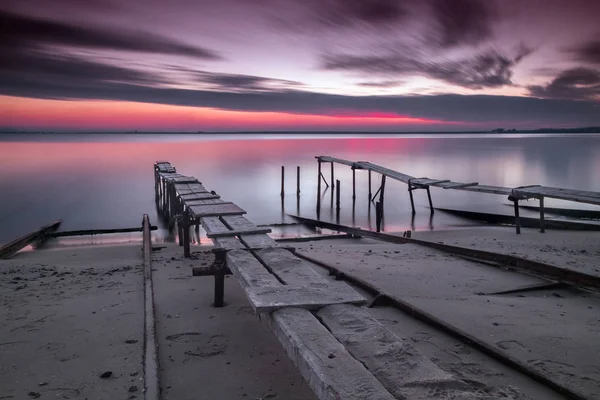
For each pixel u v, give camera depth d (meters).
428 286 6.59
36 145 97.56
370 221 20.06
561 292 6.32
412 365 2.41
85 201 24.70
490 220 19.06
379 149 81.69
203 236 15.46
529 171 39.28
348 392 2.09
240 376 3.74
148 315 4.97
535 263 7.07
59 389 3.54
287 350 2.77
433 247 9.86
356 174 40.62
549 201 24.69
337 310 3.15
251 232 6.08
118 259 9.94
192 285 6.65
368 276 7.14
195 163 48.03
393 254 9.27
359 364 2.36
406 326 4.68
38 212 21.56
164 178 16.52
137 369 3.87
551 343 4.35
